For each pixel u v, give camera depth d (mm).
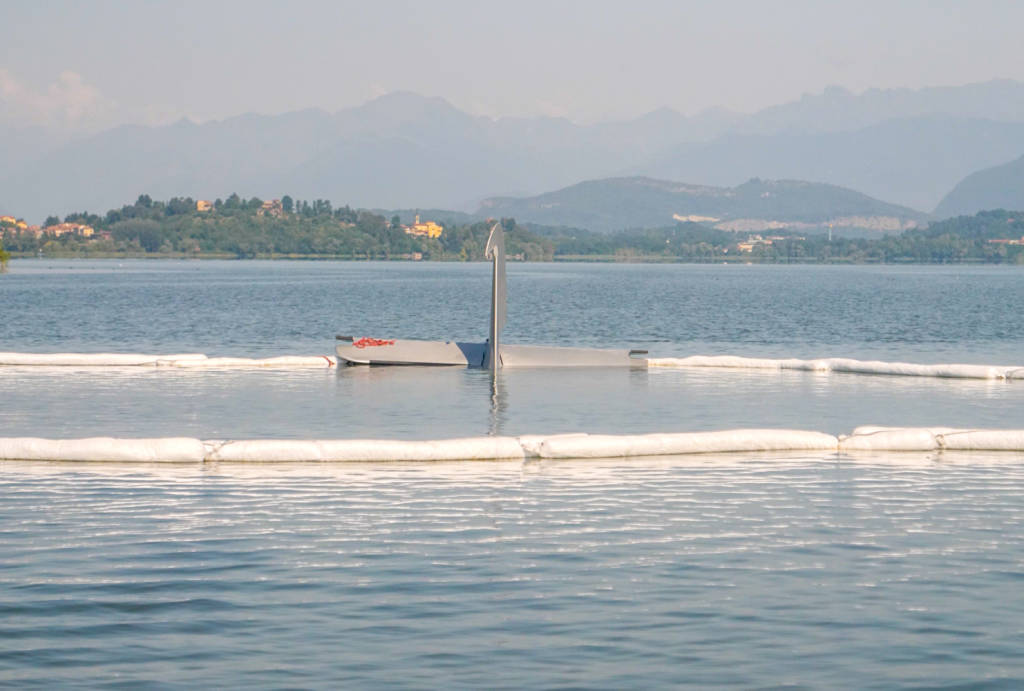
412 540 60344
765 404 119125
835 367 152000
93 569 54531
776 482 76250
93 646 44531
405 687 40938
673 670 42531
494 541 60250
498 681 41469
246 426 102875
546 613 48625
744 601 50312
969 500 70875
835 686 41156
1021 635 46125
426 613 48531
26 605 49156
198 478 76500
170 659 43281
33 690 40344
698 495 71938
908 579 53656
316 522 64188
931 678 41844
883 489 74062
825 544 60062
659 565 55875
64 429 100688
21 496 70625
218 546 58844
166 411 112000
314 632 46188
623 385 135375
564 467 81312
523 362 154625
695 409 115312
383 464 81938
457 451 83188
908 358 190375
